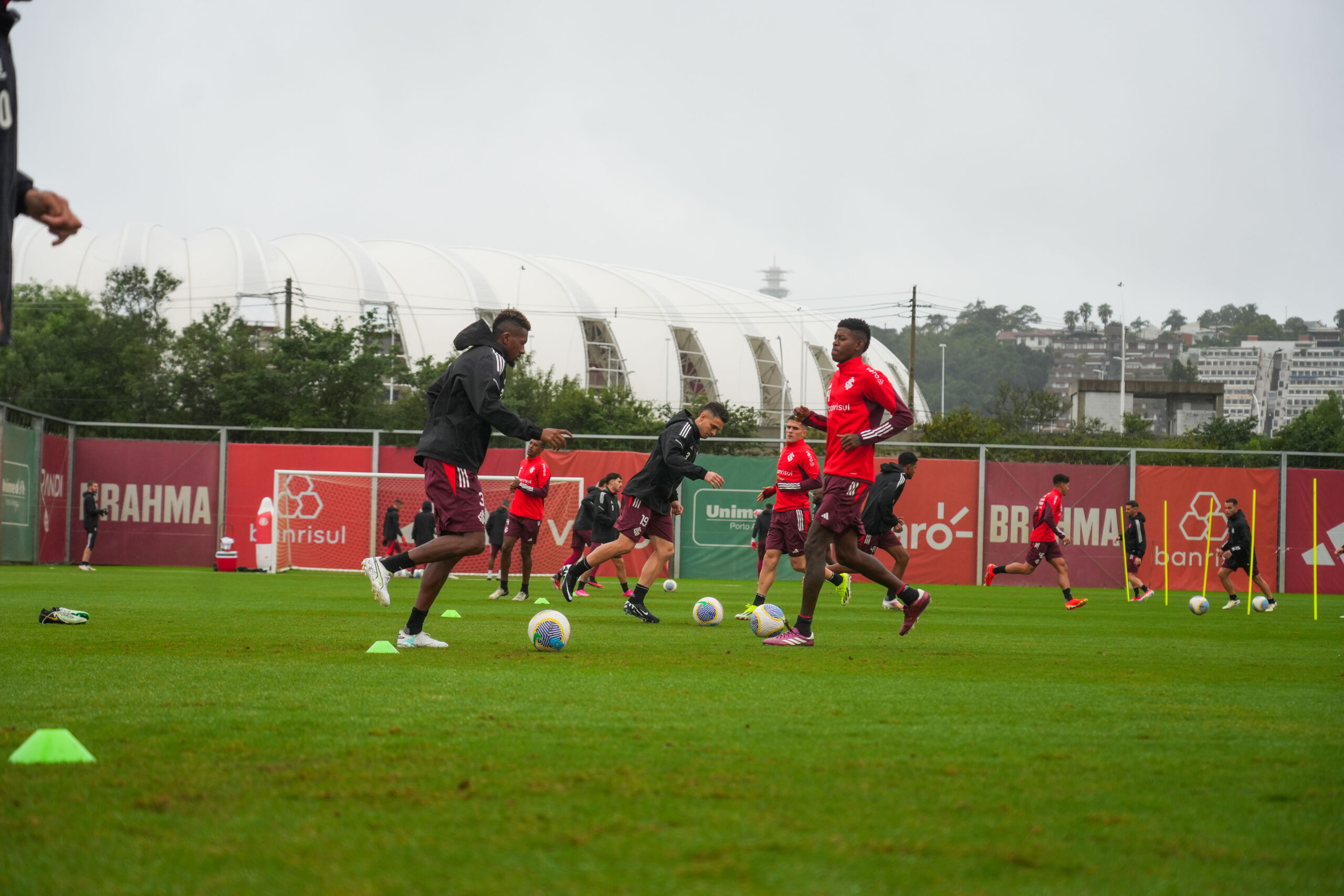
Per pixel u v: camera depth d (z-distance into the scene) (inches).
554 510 2677.2
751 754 382.0
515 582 2222.0
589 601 1577.3
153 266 6850.4
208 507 2805.1
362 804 305.7
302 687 540.4
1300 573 2738.7
